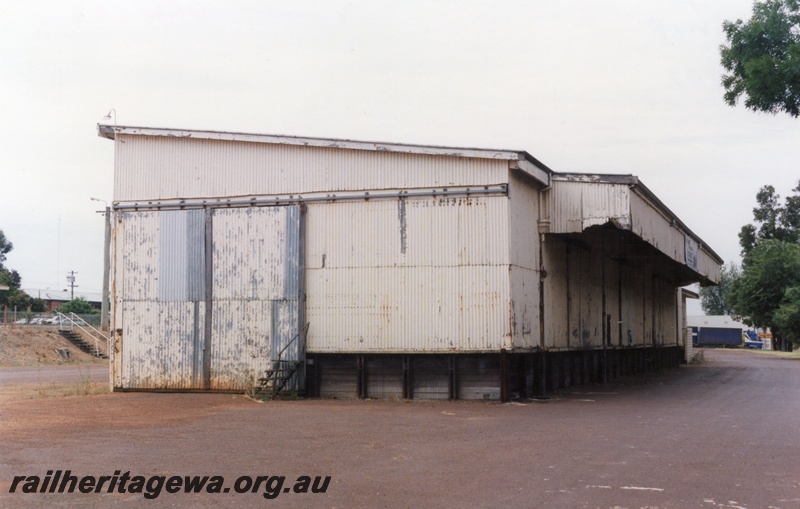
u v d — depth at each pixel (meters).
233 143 23.70
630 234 27.20
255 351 23.05
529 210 22.48
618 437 13.74
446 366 21.45
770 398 22.67
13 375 36.47
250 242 23.31
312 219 22.77
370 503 8.59
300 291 22.62
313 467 10.66
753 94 17.45
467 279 21.12
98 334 60.47
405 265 21.72
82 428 14.96
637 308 38.00
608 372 32.12
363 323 22.00
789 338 66.88
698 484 9.59
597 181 22.52
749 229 92.19
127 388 24.27
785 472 10.43
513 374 21.73
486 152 20.95
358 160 22.39
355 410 18.64
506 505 8.48
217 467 10.66
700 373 38.91
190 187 24.06
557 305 25.09
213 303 23.58
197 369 23.59
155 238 24.31
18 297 77.12
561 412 18.30
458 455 11.67
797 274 70.06
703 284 48.34
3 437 13.67
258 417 17.00
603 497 8.86
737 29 18.09
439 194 21.50
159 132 24.22
